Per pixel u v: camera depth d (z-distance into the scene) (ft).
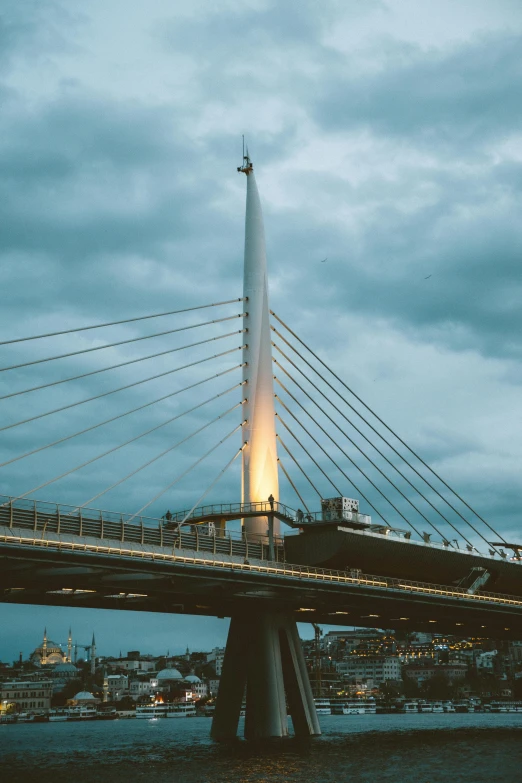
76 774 241.55
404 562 343.05
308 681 324.60
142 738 451.94
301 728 317.42
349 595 304.91
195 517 316.60
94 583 238.89
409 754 284.41
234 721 312.29
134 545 232.94
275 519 324.80
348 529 314.55
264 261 364.99
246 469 338.75
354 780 220.84
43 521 217.36
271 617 309.22
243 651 311.27
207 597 288.51
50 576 230.07
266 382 348.59
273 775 230.07
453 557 366.63
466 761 264.31
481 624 411.13
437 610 355.56
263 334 354.33
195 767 248.73
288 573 276.00
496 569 394.32
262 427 342.03
